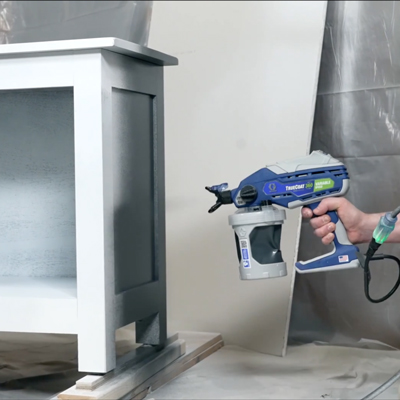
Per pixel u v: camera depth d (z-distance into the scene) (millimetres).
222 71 2131
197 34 2182
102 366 1396
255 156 2057
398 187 2006
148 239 1682
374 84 2039
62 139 1852
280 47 2074
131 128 1570
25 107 1863
